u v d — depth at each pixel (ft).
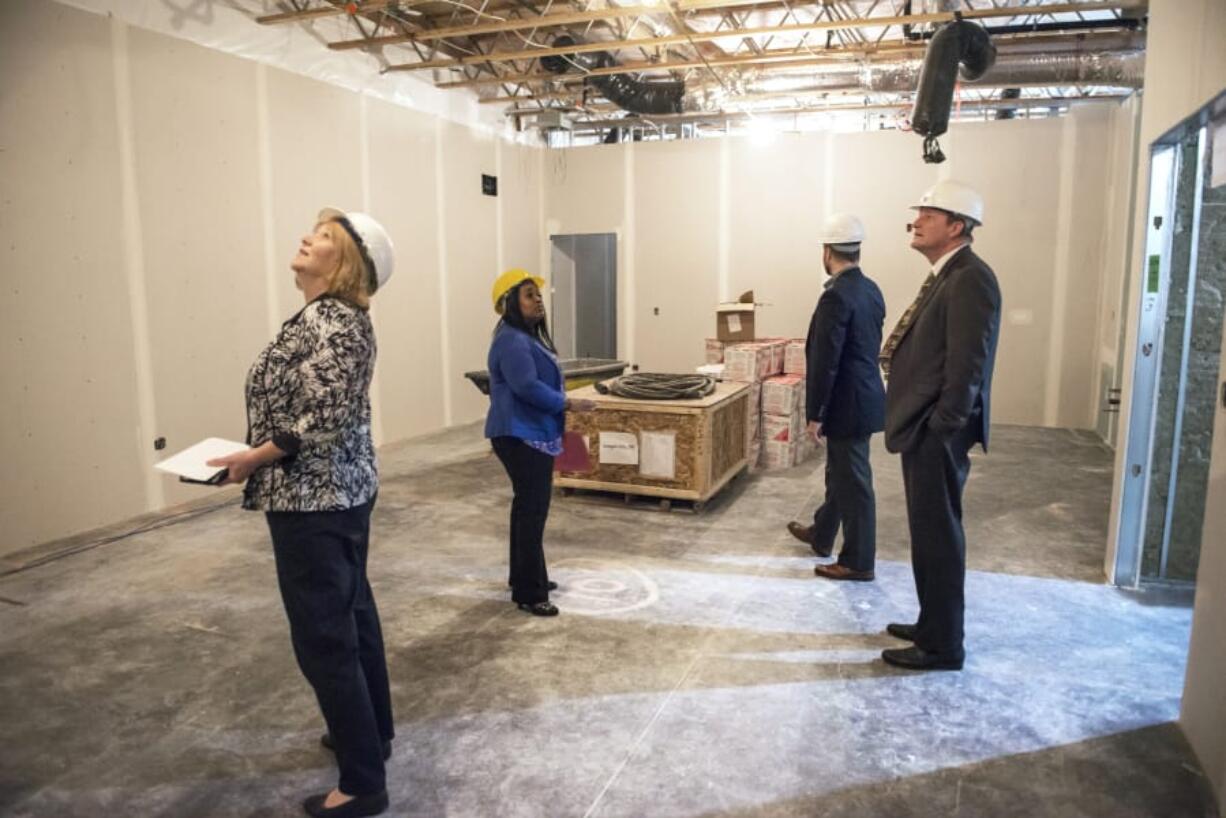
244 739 7.77
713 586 11.68
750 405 18.37
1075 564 12.60
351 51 20.83
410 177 23.24
